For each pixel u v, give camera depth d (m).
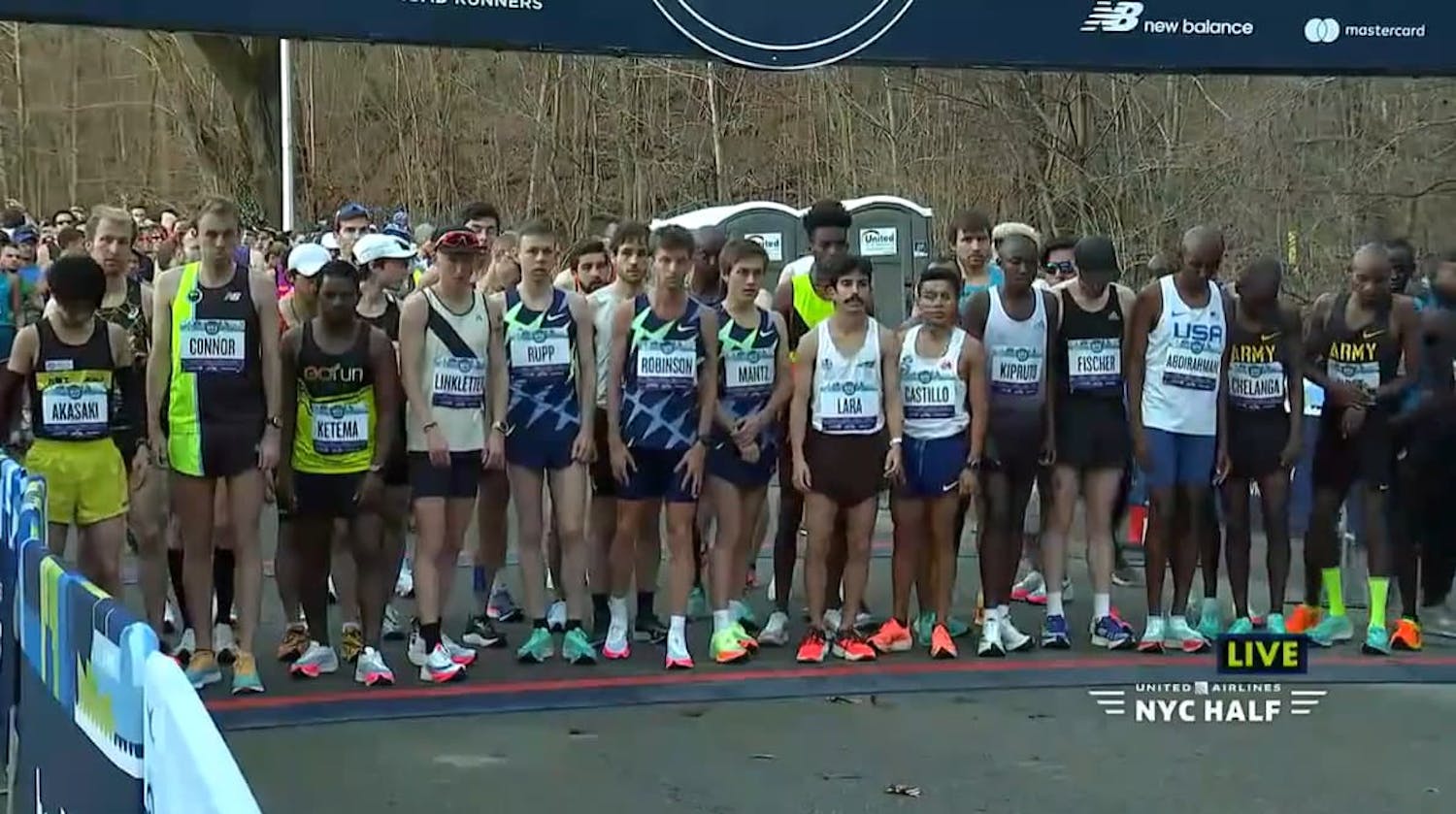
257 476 6.83
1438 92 18.70
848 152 23.64
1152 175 19.02
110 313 7.02
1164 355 7.57
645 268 7.73
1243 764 5.98
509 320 7.30
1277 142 18.92
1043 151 19.62
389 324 7.83
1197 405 7.59
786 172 24.98
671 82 25.59
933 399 7.50
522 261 7.32
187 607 7.22
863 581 7.63
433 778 5.75
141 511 7.15
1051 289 7.90
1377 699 6.94
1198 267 7.53
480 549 7.93
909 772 5.84
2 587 5.28
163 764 3.19
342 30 7.38
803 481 7.46
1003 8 8.30
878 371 7.47
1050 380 7.64
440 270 7.14
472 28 7.59
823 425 7.43
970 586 9.41
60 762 4.23
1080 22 8.42
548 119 26.06
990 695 6.96
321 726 6.43
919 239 14.32
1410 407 7.71
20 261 11.86
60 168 34.88
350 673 7.34
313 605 7.25
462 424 7.17
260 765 5.89
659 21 7.86
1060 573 7.81
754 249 7.45
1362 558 8.72
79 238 9.84
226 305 6.70
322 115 27.33
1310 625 8.00
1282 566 7.86
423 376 7.10
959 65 8.34
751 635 8.03
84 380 6.52
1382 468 7.71
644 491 7.54
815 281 7.60
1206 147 18.98
